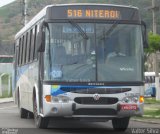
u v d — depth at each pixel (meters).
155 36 40.03
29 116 27.33
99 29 18.95
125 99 18.52
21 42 27.06
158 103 42.97
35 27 21.64
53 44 18.77
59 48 18.77
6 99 53.19
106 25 19.02
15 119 26.73
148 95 63.88
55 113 18.38
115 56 18.84
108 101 18.41
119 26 19.09
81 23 18.94
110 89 18.42
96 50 18.77
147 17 59.94
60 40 18.81
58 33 18.83
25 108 25.08
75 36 18.84
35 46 21.36
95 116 18.44
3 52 121.19
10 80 61.47
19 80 27.73
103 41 18.88
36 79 20.84
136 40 19.12
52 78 18.52
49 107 18.38
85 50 18.77
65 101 18.30
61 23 18.89
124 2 70.19
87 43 18.81
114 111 18.48
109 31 18.98
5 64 77.44
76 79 18.45
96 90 18.34
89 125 23.31
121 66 18.78
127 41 19.03
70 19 18.92
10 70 77.44
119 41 18.98
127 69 18.78
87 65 18.64
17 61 29.03
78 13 19.00
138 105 18.59
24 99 25.42
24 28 26.05
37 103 20.30
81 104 18.27
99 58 18.73
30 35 23.31
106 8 19.12
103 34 18.92
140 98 18.70
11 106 41.75
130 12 19.31
